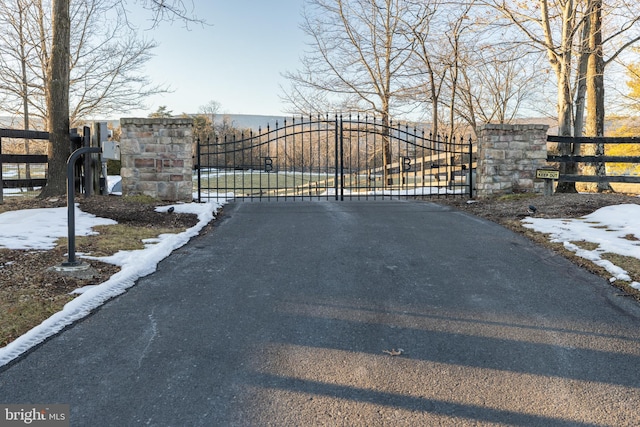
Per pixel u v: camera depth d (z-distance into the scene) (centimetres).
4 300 375
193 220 764
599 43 1159
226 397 255
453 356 302
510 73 2145
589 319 362
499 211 844
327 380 272
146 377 275
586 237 600
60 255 504
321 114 1769
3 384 266
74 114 1819
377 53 1819
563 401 251
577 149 1100
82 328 343
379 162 2270
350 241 622
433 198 1138
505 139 1010
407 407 246
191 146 950
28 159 877
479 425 231
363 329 343
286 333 337
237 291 426
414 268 497
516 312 376
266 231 696
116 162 2394
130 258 507
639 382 271
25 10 1627
